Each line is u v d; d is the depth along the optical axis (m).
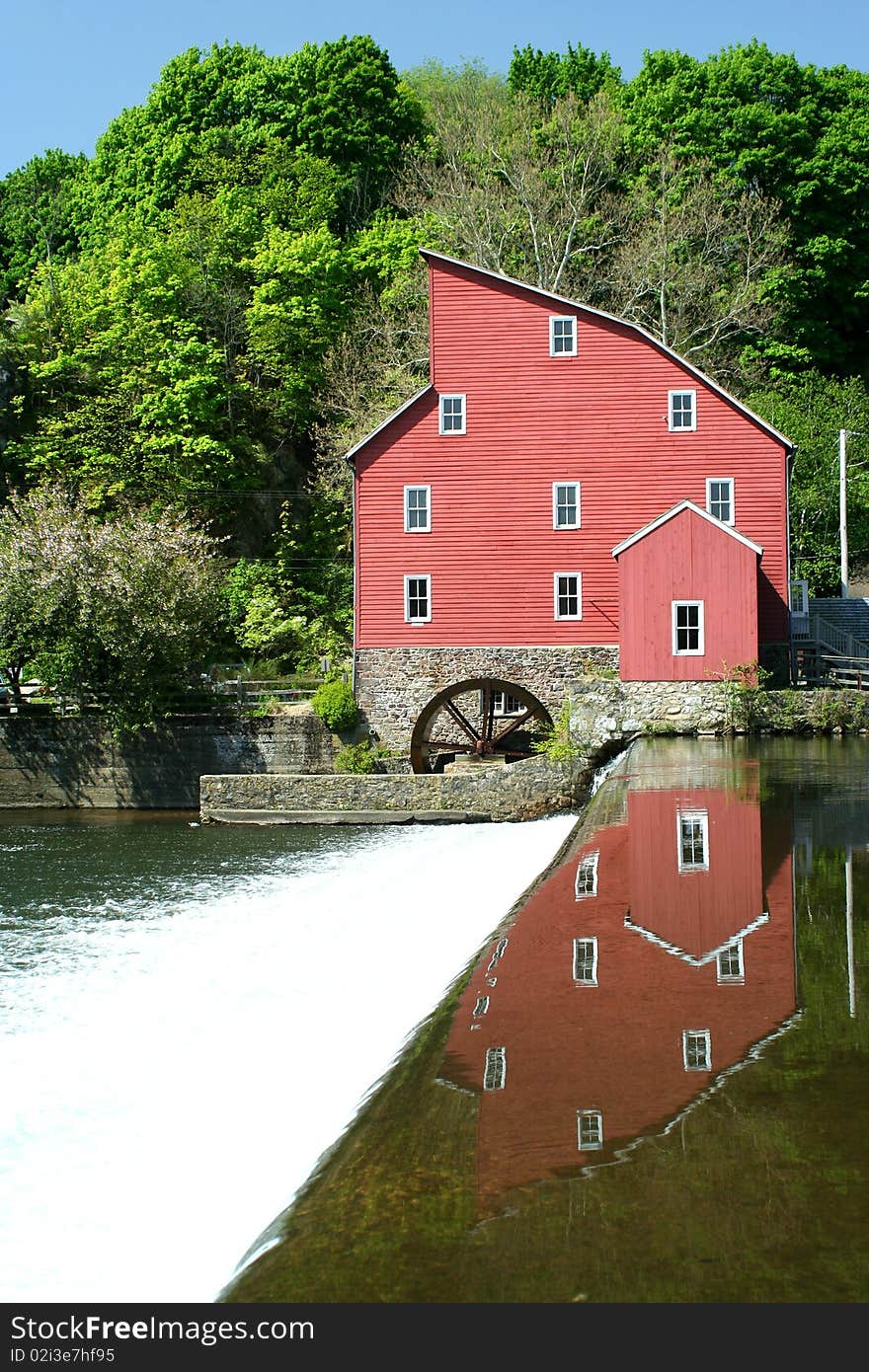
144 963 13.45
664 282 45.56
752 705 28.52
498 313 33.53
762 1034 6.27
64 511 35.72
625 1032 6.50
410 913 15.07
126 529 34.59
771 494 32.81
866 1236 4.06
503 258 47.44
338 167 58.91
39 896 18.67
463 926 13.45
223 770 33.28
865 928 8.71
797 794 16.73
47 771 33.66
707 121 56.00
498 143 52.19
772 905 9.63
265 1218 5.89
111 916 16.77
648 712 28.98
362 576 33.88
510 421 33.47
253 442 46.81
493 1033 6.73
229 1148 7.04
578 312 33.31
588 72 67.56
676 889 10.54
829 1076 5.57
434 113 61.78
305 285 48.03
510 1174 4.73
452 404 33.69
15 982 12.74
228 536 41.16
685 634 29.97
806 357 51.53
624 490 33.19
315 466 48.28
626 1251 4.05
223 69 63.25
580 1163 4.78
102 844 25.22
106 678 33.16
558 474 33.38
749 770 20.17
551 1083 5.79
